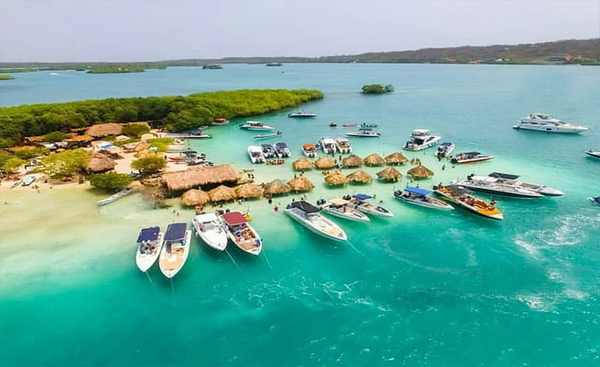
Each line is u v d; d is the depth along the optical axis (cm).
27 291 3272
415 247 3997
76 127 9100
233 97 12656
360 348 2711
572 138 8569
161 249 3791
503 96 15675
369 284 3406
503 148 7750
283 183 5359
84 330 2878
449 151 7194
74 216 4603
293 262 3734
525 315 3000
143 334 2845
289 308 3108
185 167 6375
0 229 4269
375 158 6488
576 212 4747
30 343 2756
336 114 12325
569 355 2631
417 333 2838
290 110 13262
